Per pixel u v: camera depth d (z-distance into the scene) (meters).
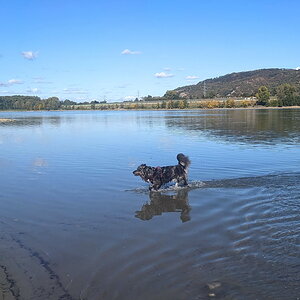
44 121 29.56
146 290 2.52
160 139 12.05
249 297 2.38
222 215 4.04
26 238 3.54
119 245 3.29
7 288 2.62
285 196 4.68
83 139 12.85
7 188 5.56
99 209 4.44
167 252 3.10
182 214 4.16
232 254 3.01
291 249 3.05
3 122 28.81
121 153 8.98
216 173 6.32
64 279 2.72
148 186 5.55
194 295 2.43
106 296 2.47
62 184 5.76
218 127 16.72
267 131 14.09
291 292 2.42
